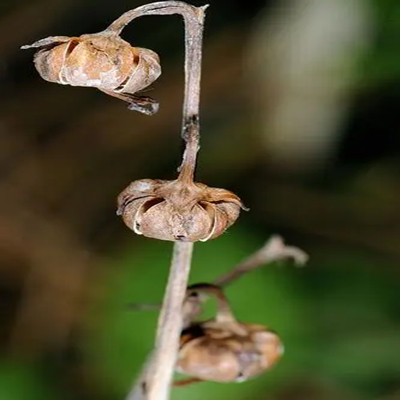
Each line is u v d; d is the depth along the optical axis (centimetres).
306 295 22
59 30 31
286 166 28
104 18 31
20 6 30
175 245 15
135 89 15
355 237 27
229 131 28
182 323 16
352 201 28
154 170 29
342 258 26
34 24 31
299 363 21
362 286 23
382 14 23
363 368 22
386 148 27
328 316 22
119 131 29
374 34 23
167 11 15
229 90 28
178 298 15
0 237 28
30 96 30
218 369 16
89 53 15
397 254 27
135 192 15
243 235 22
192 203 15
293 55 24
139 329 21
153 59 15
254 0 29
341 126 26
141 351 21
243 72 28
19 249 27
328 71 24
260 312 21
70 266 27
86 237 28
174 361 15
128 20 15
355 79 24
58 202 29
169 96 29
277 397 21
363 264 24
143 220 15
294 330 21
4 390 21
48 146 30
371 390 22
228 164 28
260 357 16
